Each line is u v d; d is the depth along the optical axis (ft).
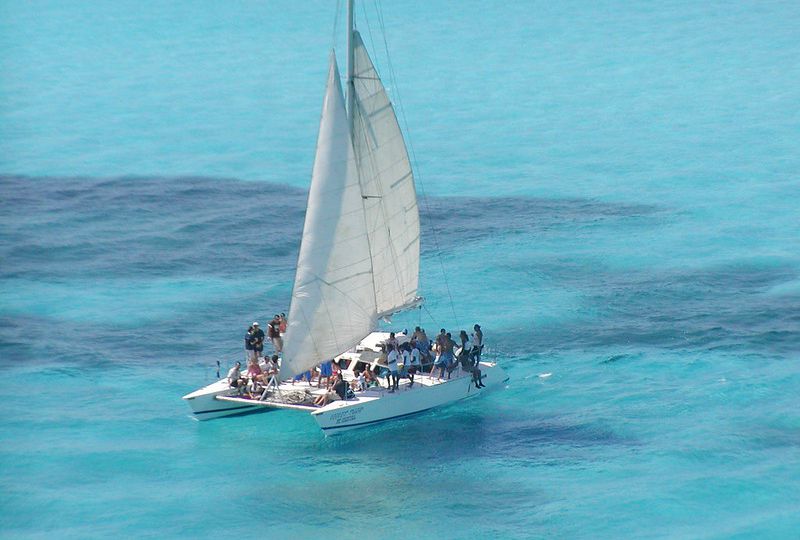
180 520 494.18
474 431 586.04
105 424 606.14
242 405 611.47
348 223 567.59
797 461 542.16
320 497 514.68
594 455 555.69
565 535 477.36
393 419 593.01
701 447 559.79
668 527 482.69
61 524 491.31
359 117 577.43
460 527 485.15
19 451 567.59
